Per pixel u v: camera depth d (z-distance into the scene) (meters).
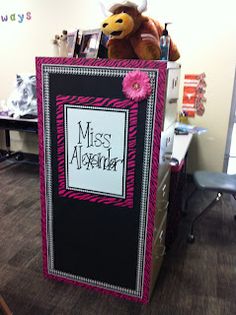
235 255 2.17
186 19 3.08
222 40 3.04
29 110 3.33
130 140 1.43
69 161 1.58
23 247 2.19
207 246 2.27
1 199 2.94
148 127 1.38
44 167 1.64
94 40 1.62
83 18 3.41
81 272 1.78
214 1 2.96
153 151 1.40
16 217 2.61
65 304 1.67
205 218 2.70
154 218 1.52
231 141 3.37
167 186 1.85
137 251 1.61
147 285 1.65
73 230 1.71
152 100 1.33
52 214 1.72
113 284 1.73
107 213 1.60
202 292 1.79
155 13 3.16
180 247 2.25
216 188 2.21
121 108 1.39
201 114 3.31
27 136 4.05
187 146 2.45
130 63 1.31
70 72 1.42
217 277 1.92
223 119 3.26
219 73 3.14
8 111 3.50
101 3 1.44
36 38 3.67
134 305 1.68
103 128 1.46
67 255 1.78
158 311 1.64
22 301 1.68
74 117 1.49
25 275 1.89
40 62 1.46
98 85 1.40
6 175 3.59
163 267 2.01
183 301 1.71
